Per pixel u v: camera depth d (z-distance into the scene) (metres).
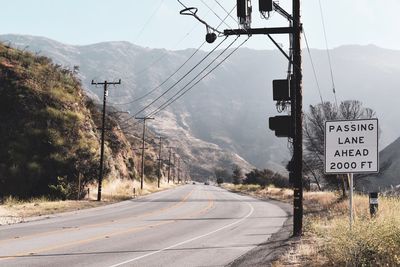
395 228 10.40
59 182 47.97
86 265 12.73
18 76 56.72
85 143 54.97
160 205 42.81
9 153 48.75
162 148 187.38
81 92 66.25
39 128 52.09
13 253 14.38
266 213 33.91
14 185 46.78
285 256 13.41
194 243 17.72
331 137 12.20
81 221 26.06
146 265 13.00
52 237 18.52
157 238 19.09
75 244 16.69
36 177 48.19
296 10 18.97
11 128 51.03
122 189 62.78
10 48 63.09
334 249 11.17
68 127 54.50
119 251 15.44
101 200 47.44
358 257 10.29
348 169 11.99
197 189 100.88
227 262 13.59
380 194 25.81
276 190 73.88
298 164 19.05
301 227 18.91
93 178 53.19
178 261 13.71
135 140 134.88
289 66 20.30
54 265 12.54
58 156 50.56
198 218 29.28
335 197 37.41
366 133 11.95
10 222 24.58
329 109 45.84
